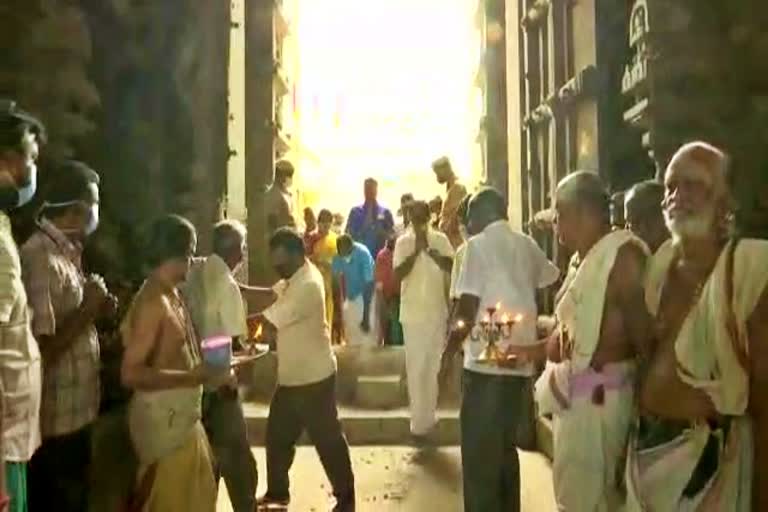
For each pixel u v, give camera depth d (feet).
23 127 9.45
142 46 21.80
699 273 8.67
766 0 17.11
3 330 9.02
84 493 11.65
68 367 11.14
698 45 17.12
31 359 9.34
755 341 8.16
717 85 17.04
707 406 8.41
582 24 20.95
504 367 12.06
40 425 10.94
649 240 11.37
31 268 10.64
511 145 28.43
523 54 26.45
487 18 30.55
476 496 13.70
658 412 8.77
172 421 10.43
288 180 29.71
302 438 22.50
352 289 30.01
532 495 17.37
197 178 22.52
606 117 19.72
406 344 22.12
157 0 22.07
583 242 10.28
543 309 22.58
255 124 30.68
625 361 9.84
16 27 17.44
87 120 18.76
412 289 21.98
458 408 24.16
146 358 10.40
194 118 22.49
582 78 19.93
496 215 13.97
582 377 9.91
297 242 14.79
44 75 17.38
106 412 16.03
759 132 16.75
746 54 17.07
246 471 14.06
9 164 9.36
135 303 10.66
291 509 16.80
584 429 9.88
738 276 8.23
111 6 21.03
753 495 8.36
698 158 8.59
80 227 11.23
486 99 30.63
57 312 10.82
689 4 17.28
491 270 13.61
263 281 29.25
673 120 16.97
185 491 10.48
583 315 9.76
